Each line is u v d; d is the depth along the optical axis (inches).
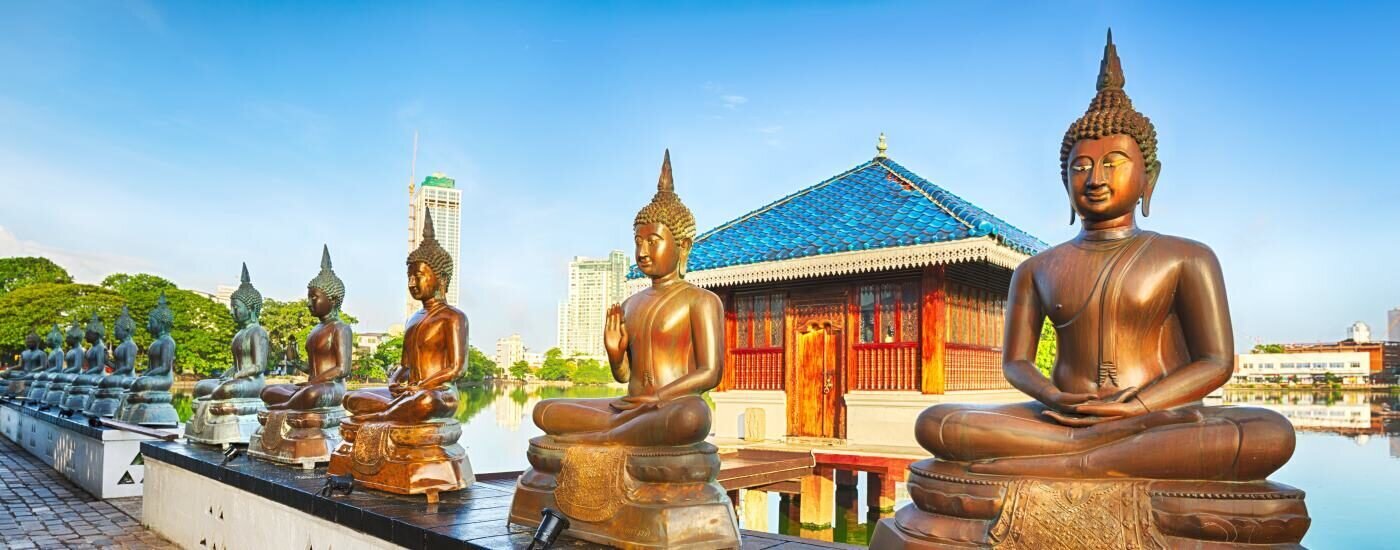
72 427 753.6
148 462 559.5
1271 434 194.4
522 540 285.6
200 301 2332.7
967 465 220.5
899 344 728.3
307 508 370.6
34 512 599.8
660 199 310.7
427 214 409.4
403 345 399.2
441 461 367.9
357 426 401.4
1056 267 235.6
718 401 824.3
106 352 1051.3
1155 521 197.0
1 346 2247.8
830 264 719.7
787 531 728.3
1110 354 223.9
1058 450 210.2
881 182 836.6
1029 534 204.5
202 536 470.0
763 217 863.1
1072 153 234.2
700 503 276.2
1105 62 237.1
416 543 304.8
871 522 709.3
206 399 558.9
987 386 786.2
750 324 825.5
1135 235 231.5
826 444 740.7
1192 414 204.1
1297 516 192.9
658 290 308.0
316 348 477.7
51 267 2669.8
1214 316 217.9
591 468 285.6
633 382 303.6
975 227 660.7
